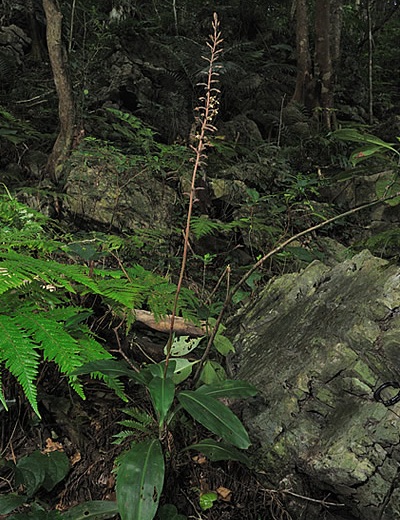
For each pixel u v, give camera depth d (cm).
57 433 287
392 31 1385
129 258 407
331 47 1034
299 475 251
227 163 612
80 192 458
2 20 874
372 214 557
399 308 246
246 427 264
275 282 347
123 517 192
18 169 513
